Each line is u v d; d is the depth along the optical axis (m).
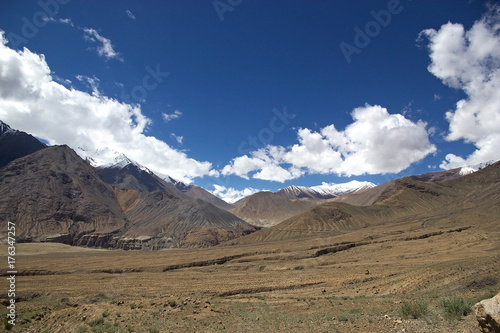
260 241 173.75
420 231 127.44
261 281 64.62
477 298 23.23
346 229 180.50
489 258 41.91
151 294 55.69
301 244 127.94
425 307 19.25
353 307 29.02
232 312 29.88
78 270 92.75
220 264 105.25
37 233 179.50
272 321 24.09
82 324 25.52
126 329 22.86
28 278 78.44
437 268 44.25
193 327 23.08
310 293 48.41
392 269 63.09
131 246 187.62
